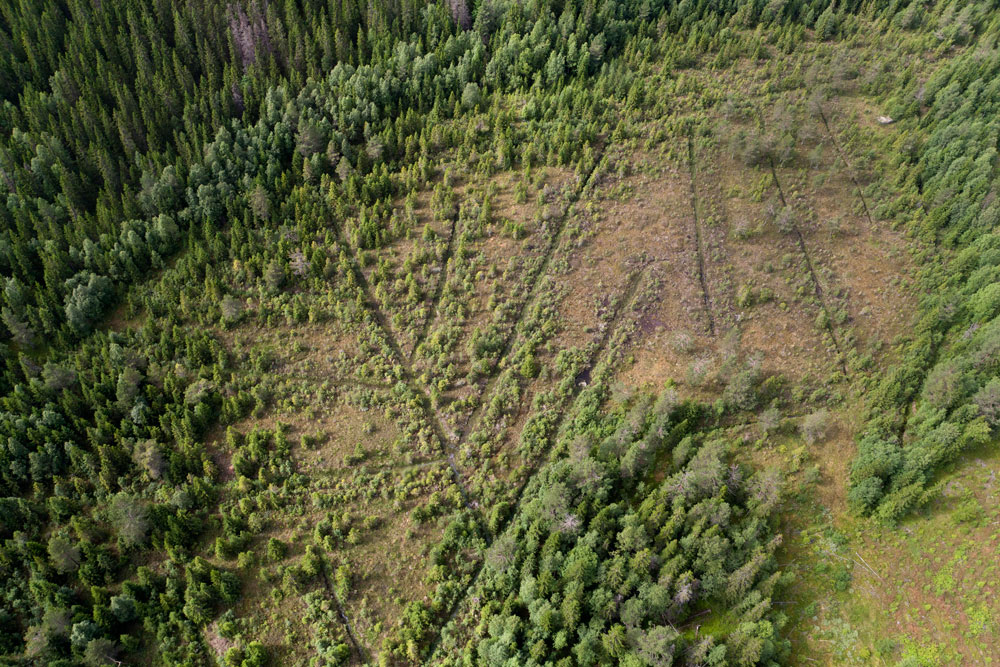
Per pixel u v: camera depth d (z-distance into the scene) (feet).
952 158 381.19
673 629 250.98
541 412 325.62
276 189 387.34
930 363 330.75
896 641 261.85
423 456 317.22
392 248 379.14
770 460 311.68
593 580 266.36
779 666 250.37
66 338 337.31
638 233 381.60
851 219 386.52
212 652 267.80
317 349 345.92
